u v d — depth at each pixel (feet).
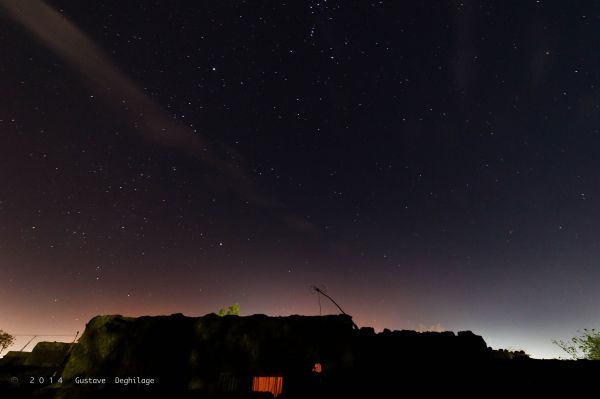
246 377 40.75
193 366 42.88
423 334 48.44
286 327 46.16
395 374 40.78
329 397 37.50
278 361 42.57
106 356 45.42
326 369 41.83
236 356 43.29
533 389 35.42
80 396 40.70
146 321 48.85
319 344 44.27
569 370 36.91
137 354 44.88
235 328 46.24
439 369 40.96
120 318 49.70
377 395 37.09
